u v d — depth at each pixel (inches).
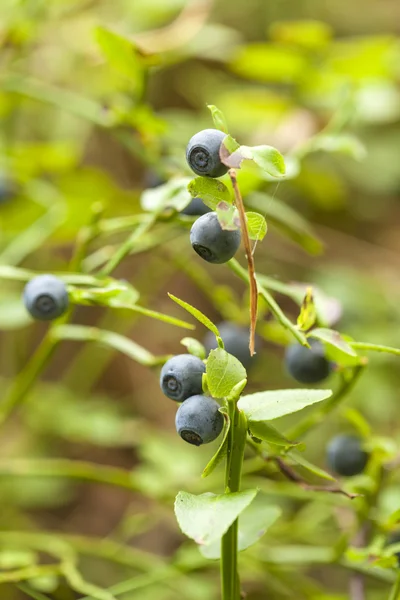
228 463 13.9
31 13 23.1
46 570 17.6
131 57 18.2
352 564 17.1
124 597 22.6
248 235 13.5
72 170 22.8
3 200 22.3
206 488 20.5
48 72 28.1
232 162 13.4
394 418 24.5
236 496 13.5
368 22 36.2
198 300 33.4
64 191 22.6
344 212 32.6
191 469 22.3
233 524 14.2
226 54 25.0
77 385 28.3
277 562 18.0
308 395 13.9
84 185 22.4
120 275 31.6
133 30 27.1
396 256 32.0
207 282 19.7
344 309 25.6
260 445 15.3
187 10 25.0
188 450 23.5
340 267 29.4
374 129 31.8
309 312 15.0
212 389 13.7
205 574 22.7
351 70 22.6
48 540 19.4
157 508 22.6
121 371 32.4
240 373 13.7
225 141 13.5
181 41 24.5
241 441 13.8
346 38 36.3
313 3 35.4
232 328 16.8
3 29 22.5
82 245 17.4
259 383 28.1
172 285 33.5
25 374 18.3
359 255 32.0
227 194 13.7
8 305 18.8
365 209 33.3
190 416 13.8
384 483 16.7
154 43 24.5
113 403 28.0
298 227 18.5
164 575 18.5
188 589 20.1
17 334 29.2
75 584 17.5
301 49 22.4
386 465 16.4
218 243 13.7
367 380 23.7
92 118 19.3
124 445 29.9
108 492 30.7
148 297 26.7
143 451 23.1
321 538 20.7
